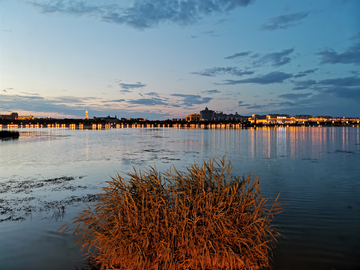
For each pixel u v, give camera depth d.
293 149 35.06
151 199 4.89
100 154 29.16
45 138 63.22
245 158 25.16
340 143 46.47
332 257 5.82
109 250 4.99
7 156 27.00
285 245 6.42
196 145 42.78
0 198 10.88
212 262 4.81
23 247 6.41
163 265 4.69
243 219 4.98
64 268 5.45
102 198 5.50
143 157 26.19
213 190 5.25
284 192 11.64
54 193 11.73
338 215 8.50
